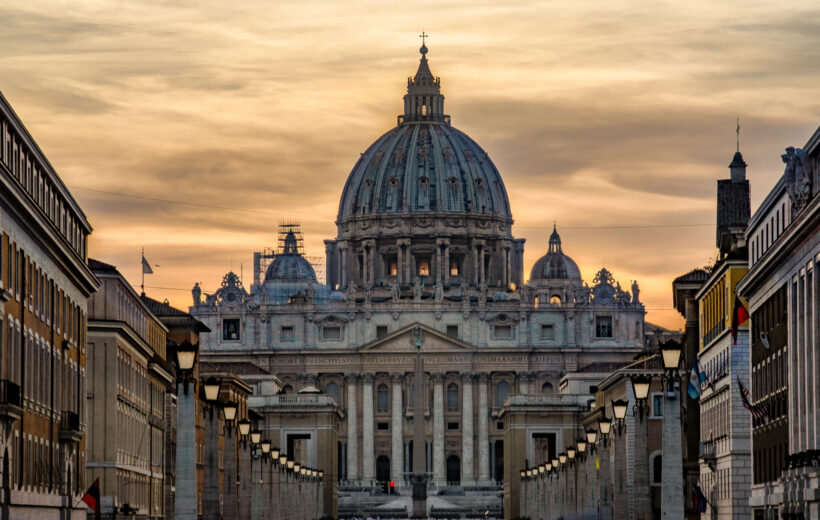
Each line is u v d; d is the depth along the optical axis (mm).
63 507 114500
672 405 83938
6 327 93938
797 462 102062
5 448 92875
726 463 143000
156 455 176125
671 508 83625
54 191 113312
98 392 144375
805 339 104438
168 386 184000
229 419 108062
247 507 150125
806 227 101312
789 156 107625
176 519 81938
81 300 126188
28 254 101688
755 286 125875
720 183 164125
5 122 93938
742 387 121312
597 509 166375
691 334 170125
